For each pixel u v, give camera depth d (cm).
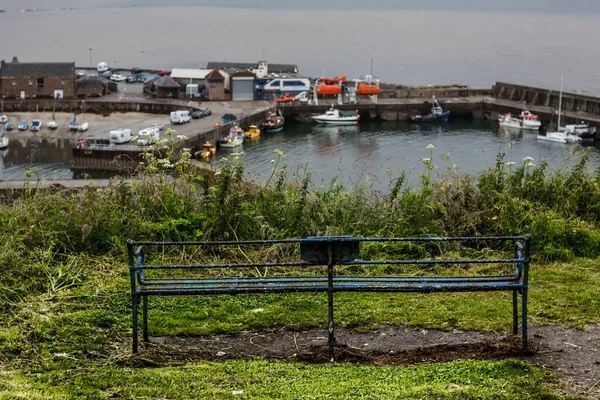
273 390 504
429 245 838
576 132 5675
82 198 868
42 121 6384
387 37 16712
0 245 760
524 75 9981
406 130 6225
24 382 513
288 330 631
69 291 693
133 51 14062
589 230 866
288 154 4872
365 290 555
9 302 661
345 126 6506
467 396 487
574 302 676
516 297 601
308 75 10575
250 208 864
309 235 832
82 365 551
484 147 5203
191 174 920
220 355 581
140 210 856
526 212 873
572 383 515
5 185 2591
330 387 506
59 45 15100
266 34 17738
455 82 9606
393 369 540
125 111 6931
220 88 7312
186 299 688
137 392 501
